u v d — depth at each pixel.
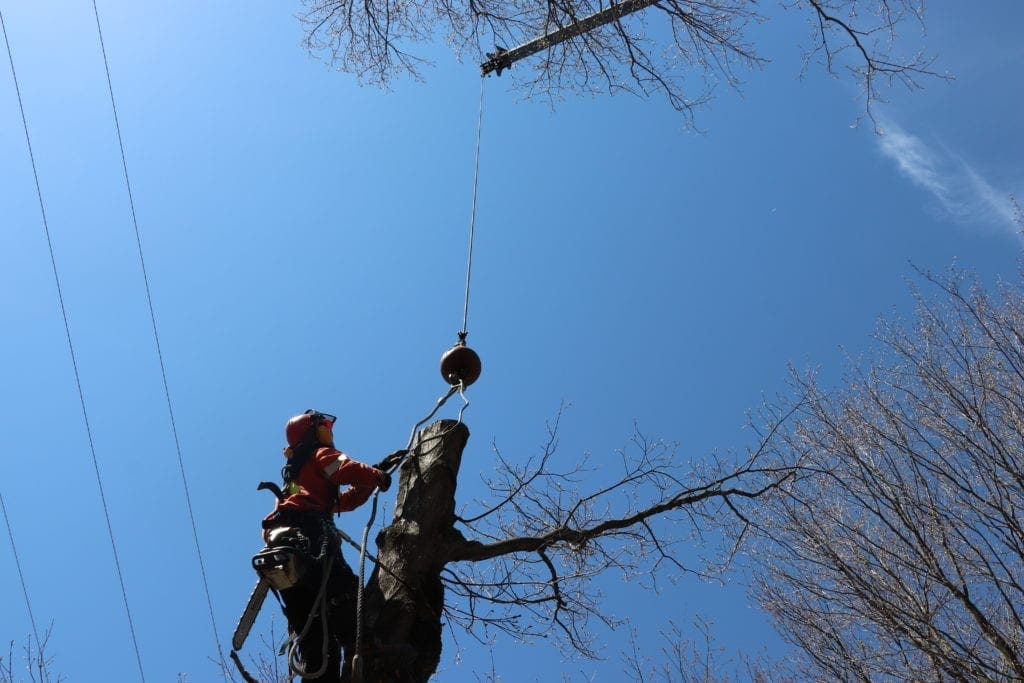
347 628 4.67
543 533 6.35
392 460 5.50
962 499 9.20
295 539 4.57
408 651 4.69
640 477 7.03
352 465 4.86
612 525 6.07
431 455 5.49
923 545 8.78
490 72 8.39
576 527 6.35
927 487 9.26
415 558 5.08
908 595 8.84
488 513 6.23
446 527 5.31
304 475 4.92
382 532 5.28
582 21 7.73
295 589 4.66
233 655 4.52
